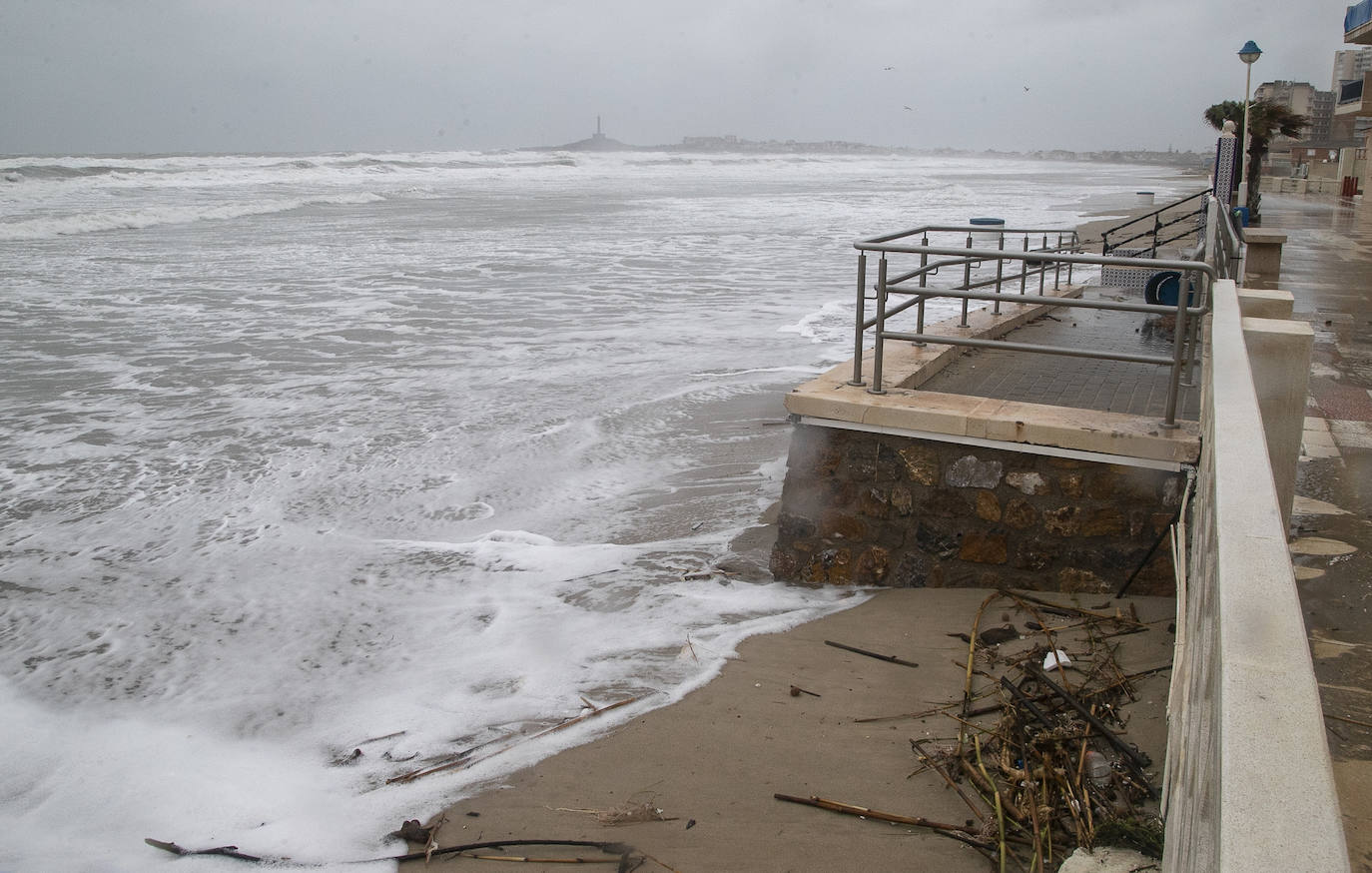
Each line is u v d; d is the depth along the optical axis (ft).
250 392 34.73
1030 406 18.13
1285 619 5.23
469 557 21.09
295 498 24.62
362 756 13.85
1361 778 9.16
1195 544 12.83
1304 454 20.08
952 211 137.28
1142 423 16.89
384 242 88.89
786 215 128.88
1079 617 16.47
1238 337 13.26
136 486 25.46
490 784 12.94
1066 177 345.31
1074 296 37.01
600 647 16.85
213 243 87.15
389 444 28.73
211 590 19.60
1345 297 42.14
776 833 11.59
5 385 35.68
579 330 45.98
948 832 11.39
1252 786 4.01
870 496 18.67
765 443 28.45
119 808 12.76
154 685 16.05
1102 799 11.28
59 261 73.05
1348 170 150.41
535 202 158.71
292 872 11.38
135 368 38.42
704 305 53.26
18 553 21.33
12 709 15.29
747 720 14.17
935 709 14.06
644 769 13.07
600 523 22.90
